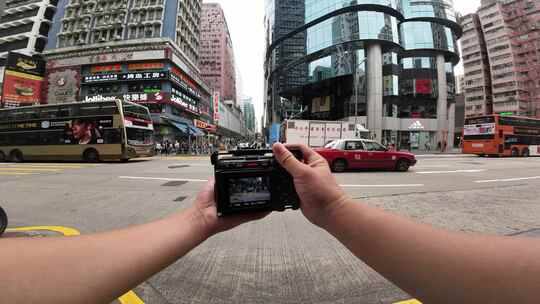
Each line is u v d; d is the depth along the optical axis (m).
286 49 47.47
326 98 44.75
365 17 36.16
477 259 0.52
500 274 0.47
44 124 13.95
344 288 2.08
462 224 3.65
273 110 58.91
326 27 39.53
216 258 2.62
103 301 0.57
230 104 88.75
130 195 5.61
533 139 18.86
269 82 64.94
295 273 2.32
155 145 25.69
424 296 0.58
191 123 38.22
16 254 0.49
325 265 2.47
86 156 13.42
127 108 13.48
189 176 8.41
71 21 36.62
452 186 6.55
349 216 0.81
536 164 12.70
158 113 29.69
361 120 35.97
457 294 0.52
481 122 18.45
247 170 1.07
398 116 37.12
